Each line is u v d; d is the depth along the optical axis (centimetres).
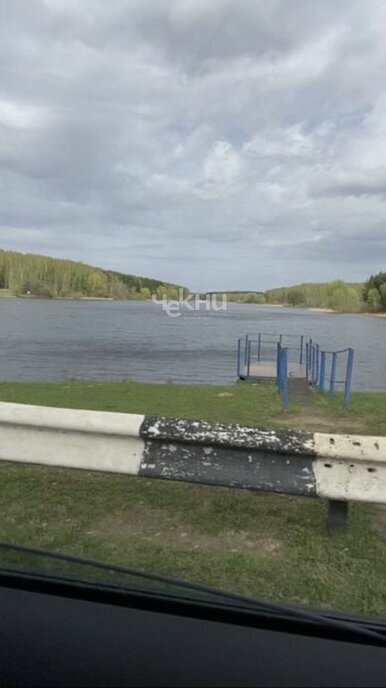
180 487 446
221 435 345
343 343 5131
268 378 1708
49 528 362
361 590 290
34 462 369
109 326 6838
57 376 2284
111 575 198
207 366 2906
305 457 338
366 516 394
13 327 5938
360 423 805
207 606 186
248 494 433
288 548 340
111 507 402
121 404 929
